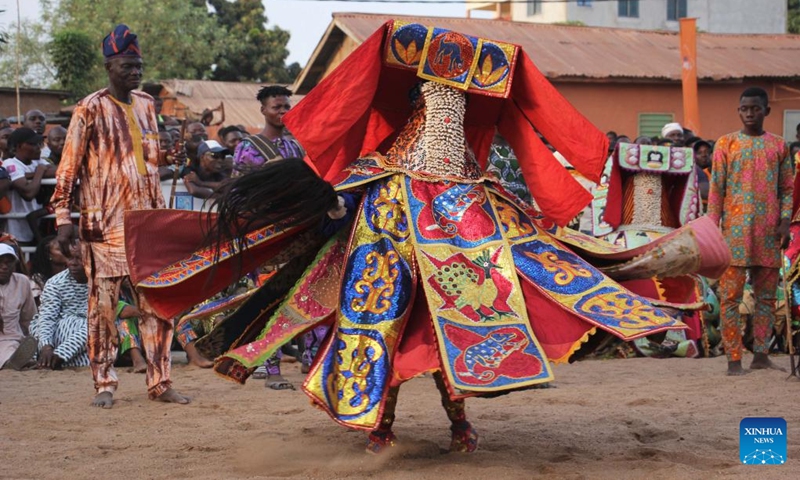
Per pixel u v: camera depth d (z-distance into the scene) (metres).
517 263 4.51
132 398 6.76
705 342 9.74
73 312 9.07
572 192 5.00
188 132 11.37
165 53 35.62
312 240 4.69
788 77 25.05
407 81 5.09
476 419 5.77
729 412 5.97
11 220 10.04
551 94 4.97
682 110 24.47
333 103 4.61
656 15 42.53
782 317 9.63
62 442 5.17
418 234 4.48
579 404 6.36
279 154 7.49
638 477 4.20
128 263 4.56
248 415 6.00
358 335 4.21
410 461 4.58
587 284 4.39
